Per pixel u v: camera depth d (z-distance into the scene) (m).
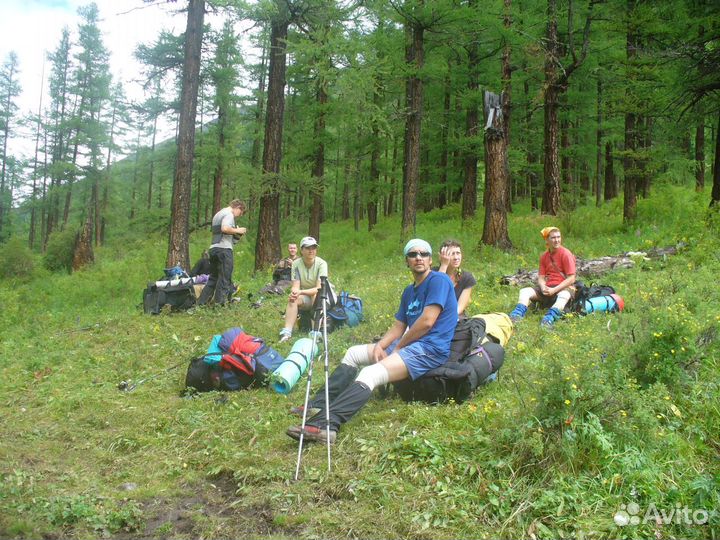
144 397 5.28
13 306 12.47
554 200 15.80
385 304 7.75
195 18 11.69
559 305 6.43
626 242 11.04
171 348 6.79
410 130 14.20
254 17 12.55
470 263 10.91
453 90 17.95
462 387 4.20
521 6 15.25
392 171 22.50
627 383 3.66
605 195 21.41
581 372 3.58
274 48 13.51
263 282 11.47
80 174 31.45
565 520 2.83
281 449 3.91
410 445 3.57
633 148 13.26
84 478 3.77
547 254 6.88
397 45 14.49
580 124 20.52
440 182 23.98
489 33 13.20
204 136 24.22
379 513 3.04
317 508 3.14
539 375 4.25
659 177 16.41
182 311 8.64
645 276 7.68
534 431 3.31
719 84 10.64
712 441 3.44
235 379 5.20
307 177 14.07
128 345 7.12
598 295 6.66
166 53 14.45
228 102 22.97
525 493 3.04
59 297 14.89
